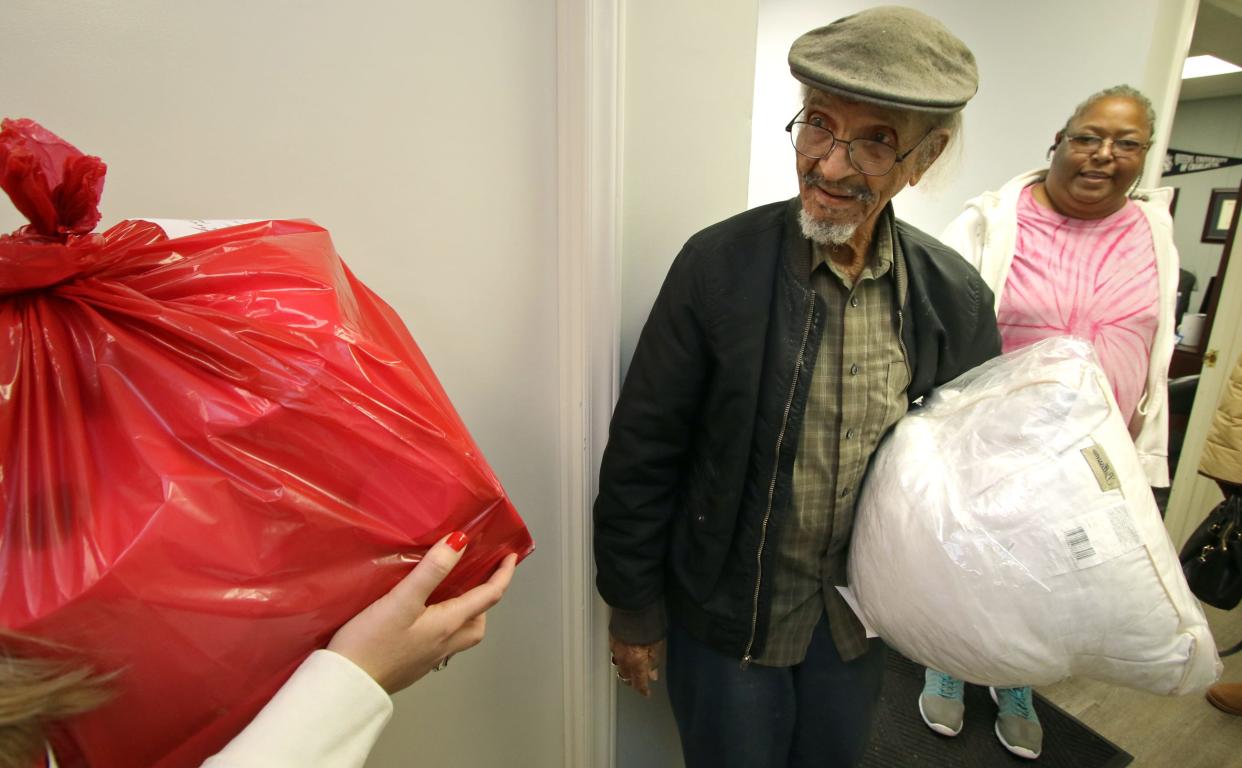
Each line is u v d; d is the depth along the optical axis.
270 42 0.60
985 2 2.25
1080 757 1.54
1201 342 3.19
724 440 0.80
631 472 0.83
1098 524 0.67
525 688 1.03
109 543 0.33
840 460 0.83
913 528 0.73
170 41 0.56
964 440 0.78
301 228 0.55
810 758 0.98
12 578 0.32
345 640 0.42
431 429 0.45
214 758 0.35
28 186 0.36
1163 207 1.43
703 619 0.88
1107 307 1.38
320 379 0.41
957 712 1.61
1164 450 1.45
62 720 0.32
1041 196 1.48
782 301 0.78
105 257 0.42
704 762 0.94
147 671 0.34
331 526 0.40
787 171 2.78
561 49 0.77
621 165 0.85
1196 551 1.48
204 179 0.60
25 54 0.50
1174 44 1.96
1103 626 0.66
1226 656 1.90
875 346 0.82
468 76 0.72
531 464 0.93
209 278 0.44
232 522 0.37
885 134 0.69
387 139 0.69
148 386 0.38
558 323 0.89
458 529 0.47
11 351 0.36
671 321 0.79
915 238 0.86
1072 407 0.74
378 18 0.65
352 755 0.41
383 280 0.72
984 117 2.34
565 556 0.99
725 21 0.91
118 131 0.55
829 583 0.92
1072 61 2.09
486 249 0.80
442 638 0.47
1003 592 0.67
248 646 0.37
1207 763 1.53
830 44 0.66
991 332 0.93
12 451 0.34
